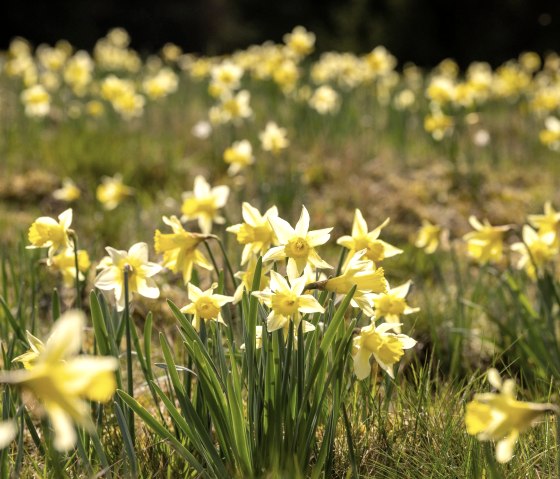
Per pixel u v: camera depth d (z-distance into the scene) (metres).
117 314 5.38
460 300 6.63
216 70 12.25
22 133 12.89
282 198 10.00
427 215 10.60
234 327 6.32
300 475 3.78
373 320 4.14
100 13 44.59
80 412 2.36
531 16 42.84
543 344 6.10
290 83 14.45
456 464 4.50
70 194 9.79
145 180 11.56
